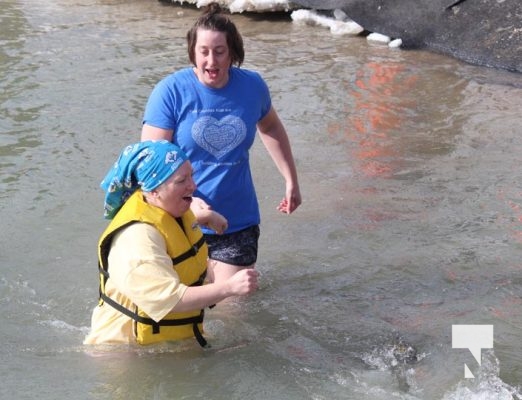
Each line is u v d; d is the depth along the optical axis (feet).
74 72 49.67
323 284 28.43
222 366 23.21
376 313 26.53
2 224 32.07
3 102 44.65
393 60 52.26
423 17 54.44
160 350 23.56
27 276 28.68
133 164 22.12
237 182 26.61
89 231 31.83
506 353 24.09
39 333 25.25
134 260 21.48
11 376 22.68
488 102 45.44
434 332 25.29
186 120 25.54
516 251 30.32
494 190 35.29
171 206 22.22
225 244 26.91
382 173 37.14
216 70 25.07
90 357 23.53
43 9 64.54
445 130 41.70
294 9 61.11
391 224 32.55
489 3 52.65
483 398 21.91
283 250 30.71
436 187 35.68
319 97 46.01
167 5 65.77
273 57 52.80
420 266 29.43
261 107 26.61
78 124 41.91
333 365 23.47
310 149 39.58
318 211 33.71
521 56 50.29
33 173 36.47
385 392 22.18
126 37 57.16
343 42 56.03
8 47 54.34
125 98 45.52
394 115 43.68
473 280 28.48
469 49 52.11
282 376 22.86
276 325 25.72
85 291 27.91
